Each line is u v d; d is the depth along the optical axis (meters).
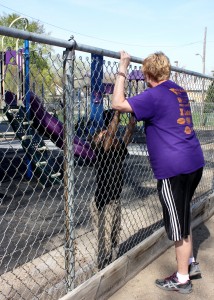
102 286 2.67
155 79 2.71
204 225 4.48
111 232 3.04
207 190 5.21
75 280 2.77
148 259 3.33
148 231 4.05
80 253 3.37
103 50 2.52
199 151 2.80
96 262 3.04
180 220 2.72
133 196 5.70
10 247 3.77
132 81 3.05
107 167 2.89
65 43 2.22
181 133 2.67
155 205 5.29
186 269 2.91
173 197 2.68
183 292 2.88
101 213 2.99
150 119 2.64
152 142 2.70
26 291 2.80
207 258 3.54
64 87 2.33
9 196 5.91
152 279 3.09
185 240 2.86
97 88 2.75
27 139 5.93
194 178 2.76
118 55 2.68
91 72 2.68
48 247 3.80
